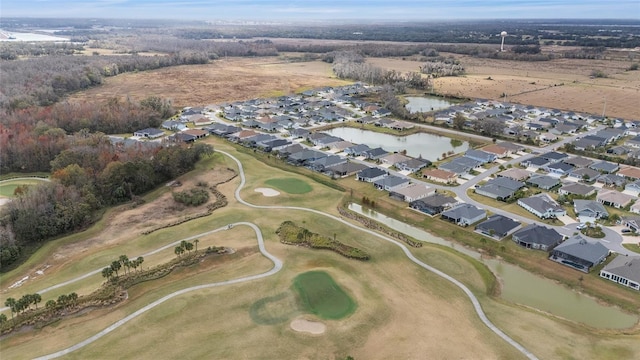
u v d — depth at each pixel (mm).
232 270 80125
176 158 131125
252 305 69625
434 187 123875
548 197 112500
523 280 81812
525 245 91688
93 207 108000
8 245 89438
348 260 84375
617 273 78812
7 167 135875
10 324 64188
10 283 81750
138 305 69500
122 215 107625
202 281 76312
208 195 118250
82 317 66750
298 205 112188
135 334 63062
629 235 94750
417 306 70562
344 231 97688
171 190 122250
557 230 97750
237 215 104688
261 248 88438
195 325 64938
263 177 131375
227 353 59375
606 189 119188
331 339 62312
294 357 58906
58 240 95875
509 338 63406
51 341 61906
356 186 126000
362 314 67688
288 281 76188
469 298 73688
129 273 77750
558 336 64250
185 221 102562
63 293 74938
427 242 95938
